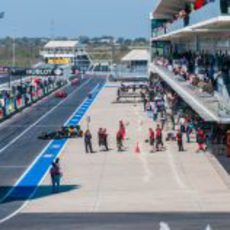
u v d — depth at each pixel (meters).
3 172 71.88
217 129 78.50
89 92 195.00
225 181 64.12
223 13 57.03
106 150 84.19
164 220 48.06
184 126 90.06
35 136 100.44
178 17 120.00
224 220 47.84
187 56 130.62
